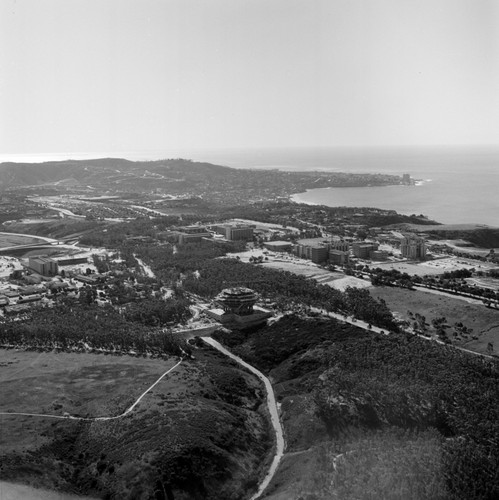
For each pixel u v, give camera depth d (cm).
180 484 17825
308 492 16888
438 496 15788
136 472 18050
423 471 16675
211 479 18388
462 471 16612
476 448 17700
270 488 18350
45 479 17975
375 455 17988
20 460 18388
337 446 19250
